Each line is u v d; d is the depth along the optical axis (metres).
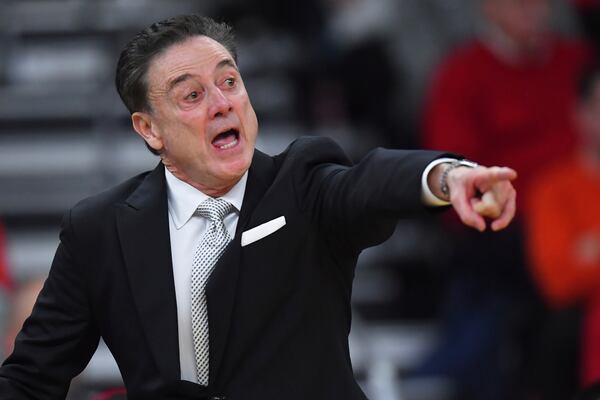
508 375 16.53
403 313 19.36
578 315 15.84
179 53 7.32
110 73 20.19
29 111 21.67
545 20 20.38
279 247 7.32
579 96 16.47
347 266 7.51
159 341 7.31
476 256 16.88
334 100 21.22
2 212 20.41
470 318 16.80
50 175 20.73
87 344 7.79
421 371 16.69
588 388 9.67
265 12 22.55
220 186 7.50
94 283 7.54
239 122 7.32
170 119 7.33
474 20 21.36
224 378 7.28
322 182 7.40
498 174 6.23
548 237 16.25
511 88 17.39
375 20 20.81
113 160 19.28
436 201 6.64
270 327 7.33
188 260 7.44
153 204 7.54
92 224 7.57
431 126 17.67
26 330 7.80
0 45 23.27
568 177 16.39
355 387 7.42
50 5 24.42
